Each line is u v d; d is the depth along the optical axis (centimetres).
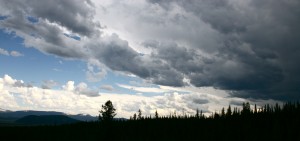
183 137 10638
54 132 13062
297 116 10619
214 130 10556
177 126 11800
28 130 14325
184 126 11656
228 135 10019
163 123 12312
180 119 12862
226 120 11569
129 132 10894
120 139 9544
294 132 9394
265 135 9612
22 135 13400
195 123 11825
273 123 10338
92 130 11006
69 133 11894
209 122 11606
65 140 11300
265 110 12212
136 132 11031
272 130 9794
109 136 8306
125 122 12319
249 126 10456
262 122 10875
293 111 11394
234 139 9812
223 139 9962
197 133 10800
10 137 13050
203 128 11081
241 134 9988
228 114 12194
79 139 10738
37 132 13600
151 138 10612
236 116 11869
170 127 11694
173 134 11069
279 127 9712
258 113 11869
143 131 11225
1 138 12812
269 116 11425
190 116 13075
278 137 9256
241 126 10588
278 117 10850
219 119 11856
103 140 8231
